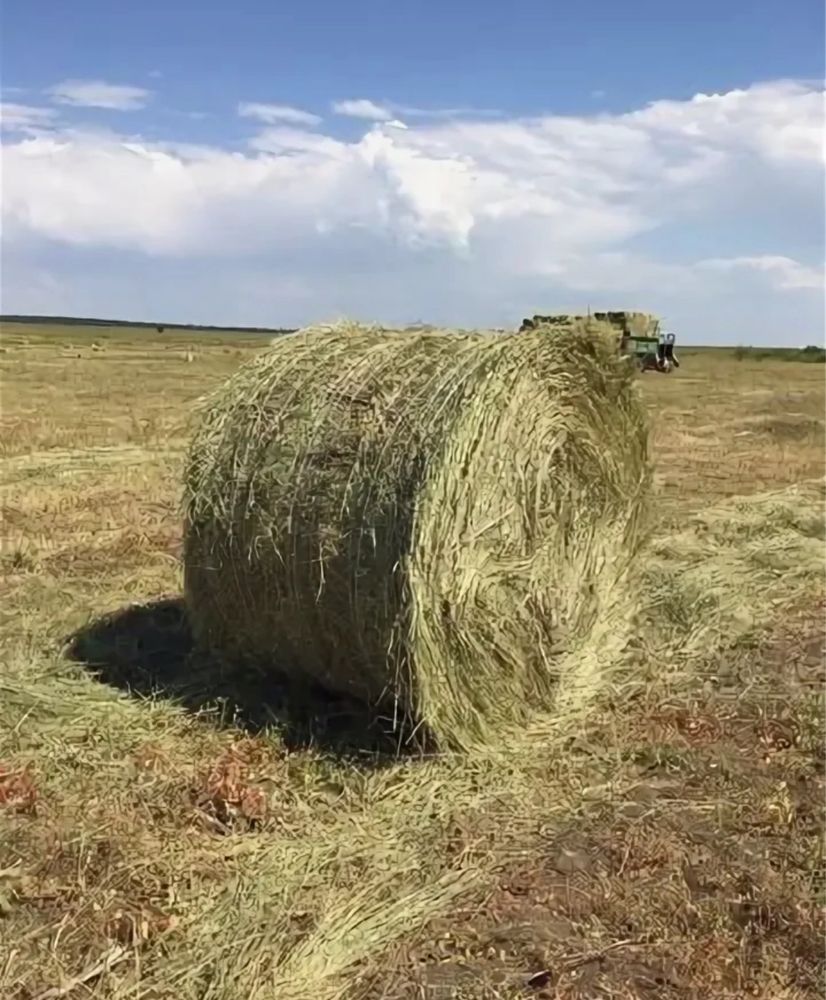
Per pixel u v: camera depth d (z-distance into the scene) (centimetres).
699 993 397
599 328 697
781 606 922
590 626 739
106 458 1582
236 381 673
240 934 416
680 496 1410
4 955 397
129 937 414
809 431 2214
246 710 652
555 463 682
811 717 672
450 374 594
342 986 391
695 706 694
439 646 588
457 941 421
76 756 569
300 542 604
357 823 519
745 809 547
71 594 866
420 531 564
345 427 603
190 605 690
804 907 455
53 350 4778
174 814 510
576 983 398
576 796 561
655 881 473
